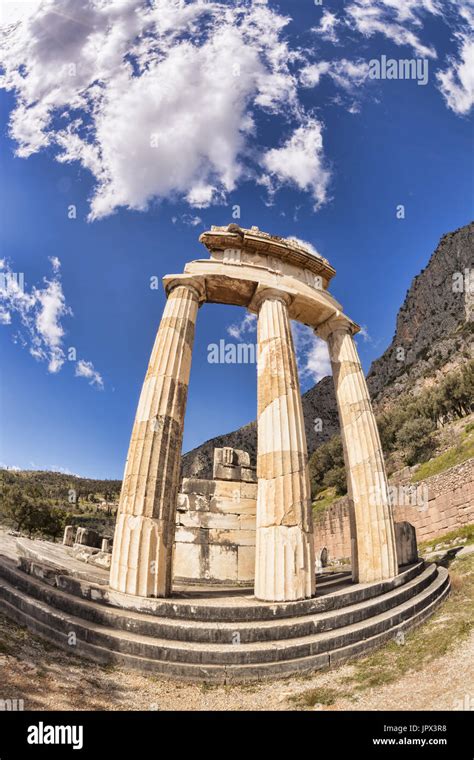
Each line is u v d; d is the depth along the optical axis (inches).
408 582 471.2
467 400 2044.8
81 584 358.6
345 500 1312.7
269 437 465.1
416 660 307.6
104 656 299.9
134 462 423.2
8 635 294.8
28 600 341.4
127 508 404.8
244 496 663.8
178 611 349.4
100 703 237.9
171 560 408.5
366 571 491.2
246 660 308.0
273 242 598.2
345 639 343.6
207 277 550.6
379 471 536.1
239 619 350.0
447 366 3144.7
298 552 409.4
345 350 610.2
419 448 1715.1
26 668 251.8
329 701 261.4
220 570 611.8
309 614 372.5
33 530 1700.3
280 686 294.2
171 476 425.7
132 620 325.4
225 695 279.1
